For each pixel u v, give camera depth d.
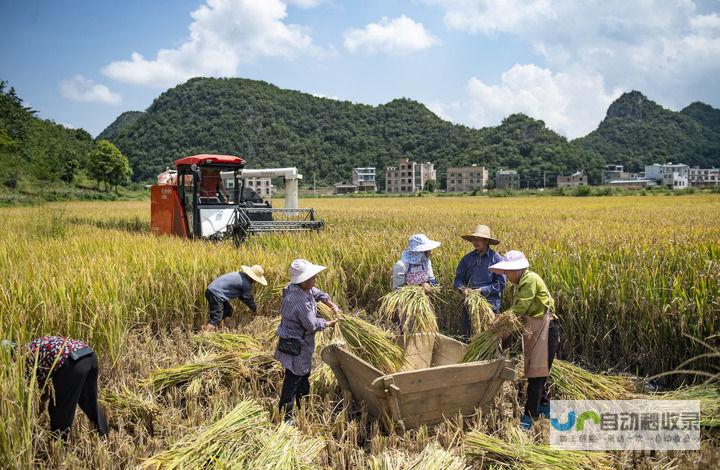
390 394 4.39
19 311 5.79
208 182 14.95
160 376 5.45
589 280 7.14
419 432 4.43
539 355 4.90
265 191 84.06
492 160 156.12
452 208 37.03
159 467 3.80
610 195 83.56
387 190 138.12
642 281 6.82
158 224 15.95
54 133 112.00
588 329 7.00
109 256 8.80
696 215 23.97
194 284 7.67
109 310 6.01
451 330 8.48
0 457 3.67
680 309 6.08
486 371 4.78
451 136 173.00
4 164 62.41
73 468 3.85
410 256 6.66
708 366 5.93
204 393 5.35
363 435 4.65
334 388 5.54
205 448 3.96
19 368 3.96
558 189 90.75
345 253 10.09
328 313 5.47
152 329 7.49
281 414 4.86
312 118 171.38
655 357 6.41
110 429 4.52
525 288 4.91
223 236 13.34
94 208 37.94
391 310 5.79
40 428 4.11
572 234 12.30
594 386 5.50
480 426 4.68
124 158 87.50
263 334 6.97
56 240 12.28
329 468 3.97
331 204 49.78
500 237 12.30
